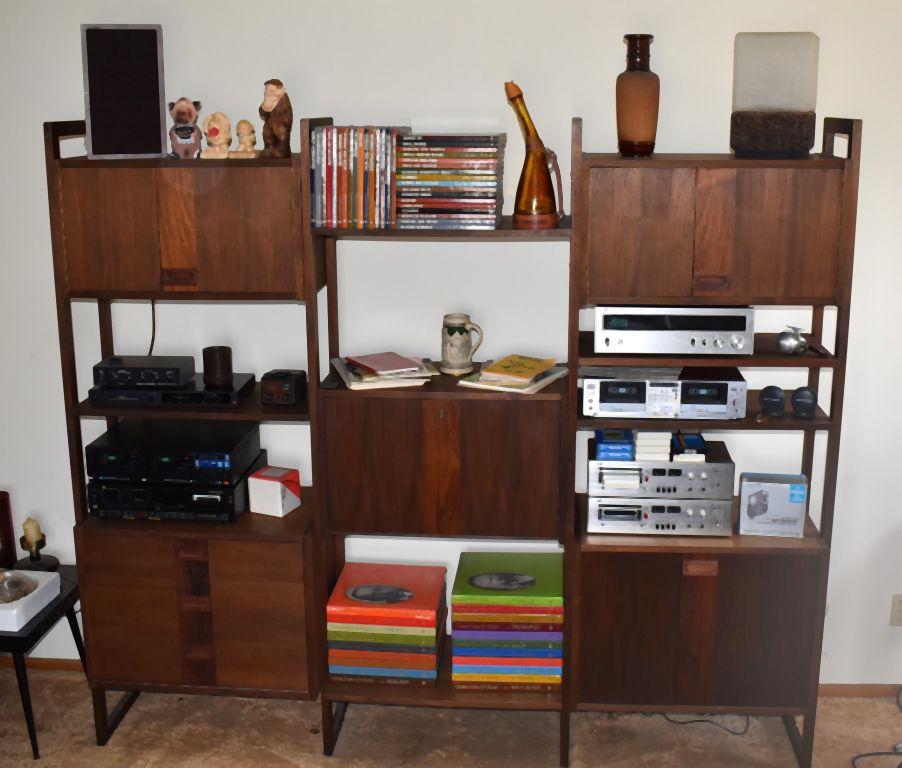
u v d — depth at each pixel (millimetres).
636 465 2793
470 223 2654
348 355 3178
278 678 3014
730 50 2873
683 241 2611
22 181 3117
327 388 2816
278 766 2965
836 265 2611
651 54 2889
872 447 3133
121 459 2930
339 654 2971
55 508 3408
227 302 3170
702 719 3182
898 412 3098
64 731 3139
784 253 2607
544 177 2688
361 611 2922
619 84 2648
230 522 2951
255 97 3000
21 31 3004
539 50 2906
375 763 2977
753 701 2918
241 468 3010
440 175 2631
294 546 2898
